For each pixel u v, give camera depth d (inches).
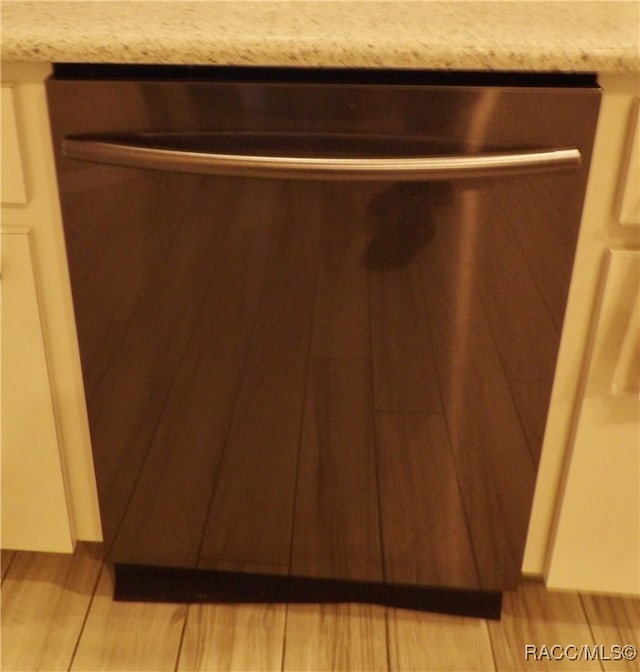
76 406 46.8
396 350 41.7
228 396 43.9
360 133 36.5
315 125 36.5
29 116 38.2
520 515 46.8
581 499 46.1
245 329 41.6
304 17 40.5
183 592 53.7
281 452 45.6
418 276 39.4
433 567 49.6
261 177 36.4
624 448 44.2
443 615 53.3
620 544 47.6
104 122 37.1
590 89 35.1
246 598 53.7
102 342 42.9
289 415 44.3
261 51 35.2
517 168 35.6
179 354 42.8
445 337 41.1
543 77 36.1
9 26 36.9
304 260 39.3
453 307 40.2
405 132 36.4
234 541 49.6
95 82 36.2
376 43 34.9
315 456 45.6
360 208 37.6
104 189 38.4
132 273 40.6
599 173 37.5
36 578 55.5
